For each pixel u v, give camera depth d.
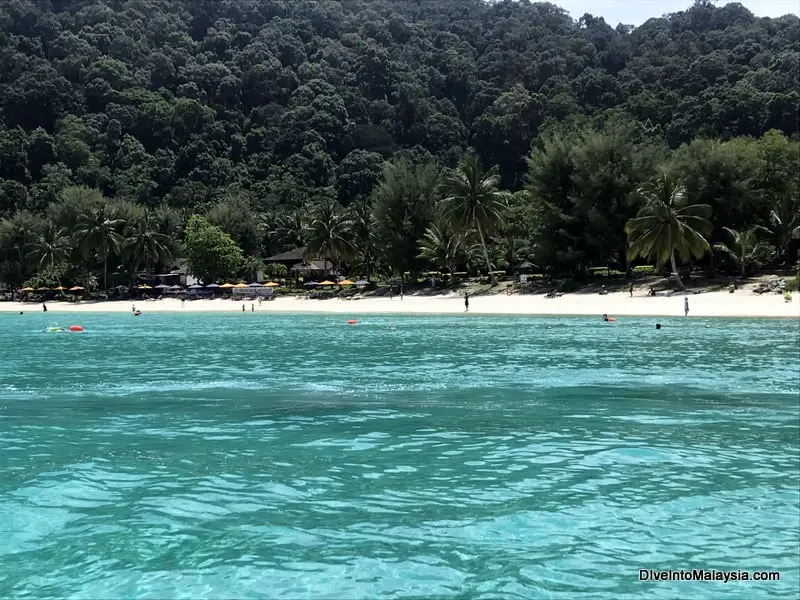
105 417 16.84
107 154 160.62
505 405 18.12
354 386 21.44
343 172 157.00
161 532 9.21
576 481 11.28
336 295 90.81
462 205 78.25
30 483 11.29
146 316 70.44
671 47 181.38
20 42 189.75
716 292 60.22
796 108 124.81
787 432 14.79
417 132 175.50
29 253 110.12
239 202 127.06
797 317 46.44
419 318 57.41
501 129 161.50
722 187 69.38
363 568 8.16
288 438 14.44
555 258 74.44
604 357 28.22
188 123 171.62
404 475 11.67
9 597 7.56
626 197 70.50
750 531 9.17
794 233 69.62
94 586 7.79
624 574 8.00
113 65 182.38
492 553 8.54
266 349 33.72
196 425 15.82
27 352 33.53
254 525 9.42
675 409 17.44
